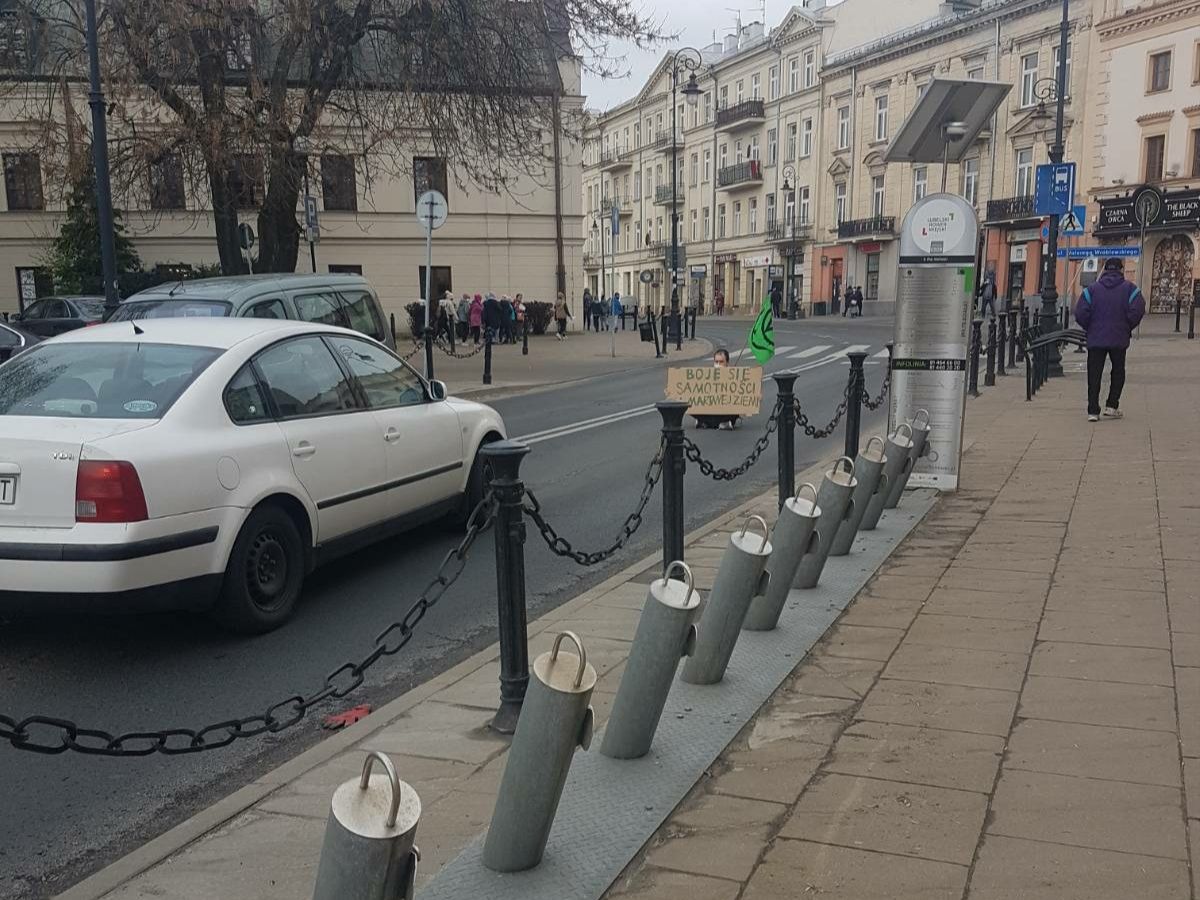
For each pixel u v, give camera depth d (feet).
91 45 45.96
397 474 21.54
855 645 16.06
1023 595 18.20
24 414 16.98
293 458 18.52
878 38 183.01
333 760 12.59
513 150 65.00
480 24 58.49
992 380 54.60
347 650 17.38
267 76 59.72
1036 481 28.22
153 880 9.97
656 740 12.64
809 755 12.30
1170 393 48.47
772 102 209.15
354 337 22.08
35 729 14.32
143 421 16.51
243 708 15.05
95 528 15.31
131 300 34.78
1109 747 12.22
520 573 13.05
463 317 112.57
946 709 13.51
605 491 30.86
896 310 26.71
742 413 43.50
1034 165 149.89
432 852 10.30
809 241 199.62
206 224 114.01
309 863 10.24
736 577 13.98
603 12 60.64
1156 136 131.34
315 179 64.80
